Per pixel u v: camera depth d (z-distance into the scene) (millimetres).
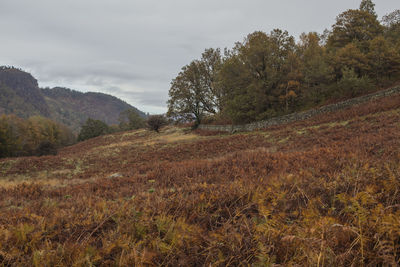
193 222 2928
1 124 53562
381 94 23094
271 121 32125
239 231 2340
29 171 20422
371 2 44688
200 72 52781
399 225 1656
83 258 1962
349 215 2268
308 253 1723
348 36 41938
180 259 1975
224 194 3721
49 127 79250
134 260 1936
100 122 92375
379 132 11297
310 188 3518
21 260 2088
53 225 3002
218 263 1876
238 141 22703
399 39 37969
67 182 12023
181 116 55312
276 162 8172
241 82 35500
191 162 11727
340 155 6820
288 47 34594
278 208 2961
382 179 3246
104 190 7727
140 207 3566
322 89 31281
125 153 28125
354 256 1670
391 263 1471
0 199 7133
